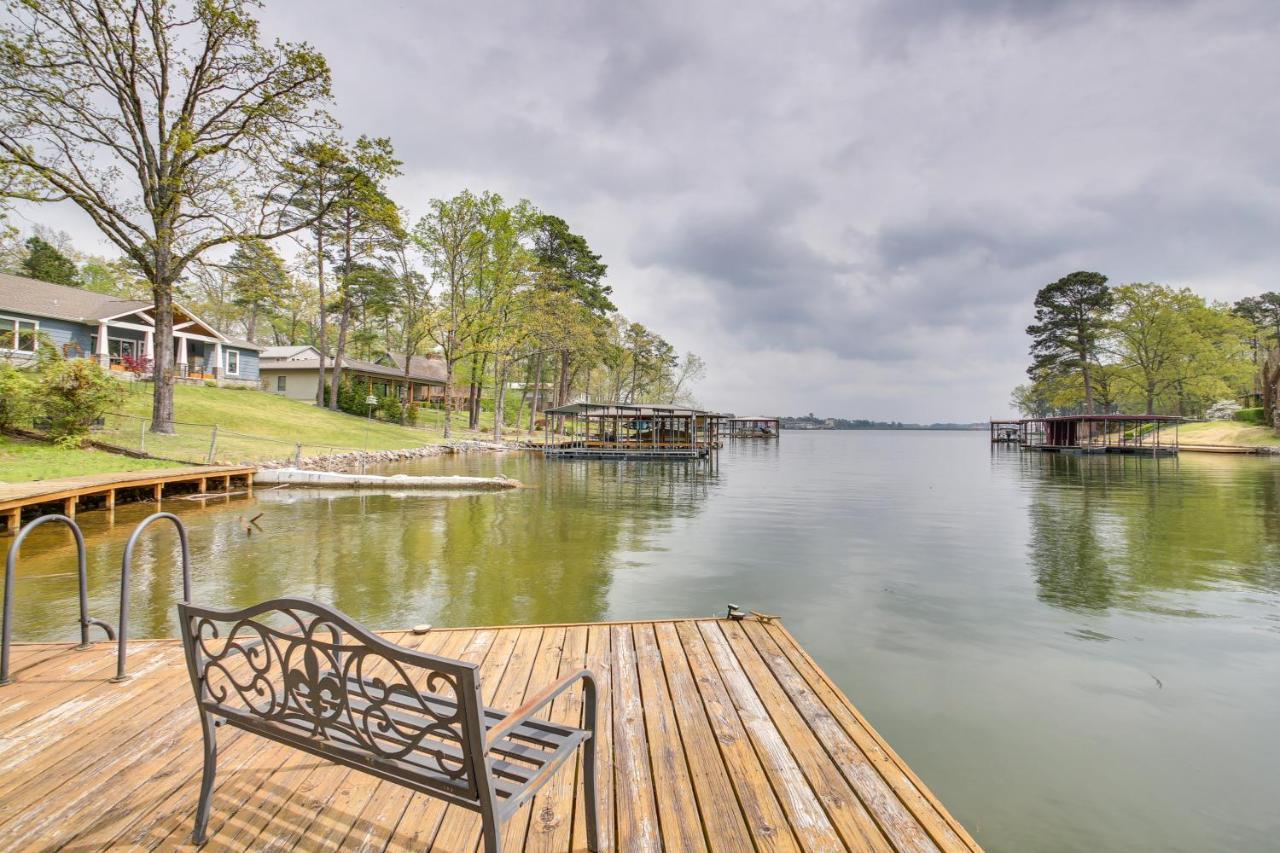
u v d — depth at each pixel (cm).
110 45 1769
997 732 439
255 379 3953
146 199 1909
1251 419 4991
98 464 1485
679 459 3931
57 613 638
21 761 258
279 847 207
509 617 665
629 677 365
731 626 462
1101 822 338
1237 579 885
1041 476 2830
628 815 229
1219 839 323
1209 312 5234
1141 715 466
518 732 215
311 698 191
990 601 767
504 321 3978
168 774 251
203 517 1259
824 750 279
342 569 859
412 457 2941
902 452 5741
